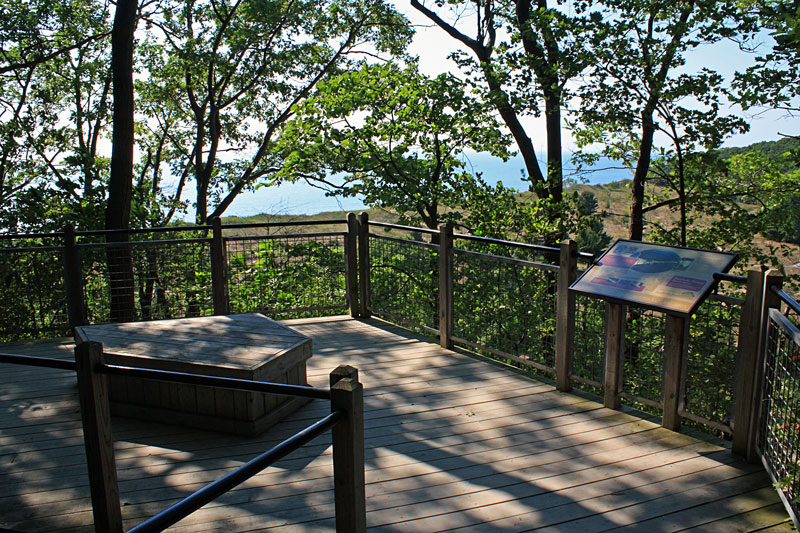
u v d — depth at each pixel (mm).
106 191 11609
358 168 10469
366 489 2941
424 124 9688
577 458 3268
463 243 9070
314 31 14359
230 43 14055
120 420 3756
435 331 5387
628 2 7418
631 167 9305
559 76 8258
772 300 2984
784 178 8734
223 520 2645
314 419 3768
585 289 3740
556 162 9797
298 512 2707
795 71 6621
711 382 3559
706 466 3174
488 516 2701
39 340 5672
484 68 9109
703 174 8539
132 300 6348
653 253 3744
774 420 2916
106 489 2295
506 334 4855
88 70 14742
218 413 3561
